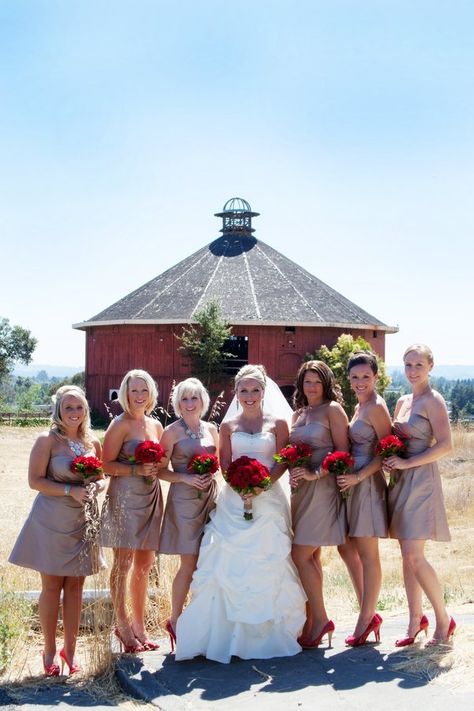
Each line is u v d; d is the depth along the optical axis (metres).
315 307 45.66
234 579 6.46
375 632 6.66
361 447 6.63
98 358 47.19
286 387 44.44
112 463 6.88
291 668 6.06
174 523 6.83
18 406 49.88
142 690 5.81
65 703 5.71
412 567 6.30
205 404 7.03
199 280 47.78
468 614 7.75
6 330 75.81
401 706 5.02
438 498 6.39
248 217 53.69
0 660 6.73
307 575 6.78
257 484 6.32
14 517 14.97
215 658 6.41
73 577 6.63
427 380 6.46
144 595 7.10
